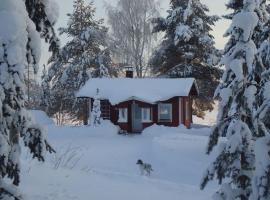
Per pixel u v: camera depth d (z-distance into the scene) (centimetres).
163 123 3684
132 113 3672
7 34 593
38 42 672
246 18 805
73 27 4562
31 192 936
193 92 3994
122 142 2870
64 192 985
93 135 3238
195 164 1889
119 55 4916
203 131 3256
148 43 4991
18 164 647
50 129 3275
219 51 4200
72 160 2017
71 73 4416
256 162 602
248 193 721
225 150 735
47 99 4578
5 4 616
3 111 621
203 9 4447
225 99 789
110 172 1400
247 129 737
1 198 616
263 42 814
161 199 1081
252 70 784
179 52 4362
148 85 3806
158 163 2041
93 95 3744
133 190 1141
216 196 734
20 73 606
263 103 648
